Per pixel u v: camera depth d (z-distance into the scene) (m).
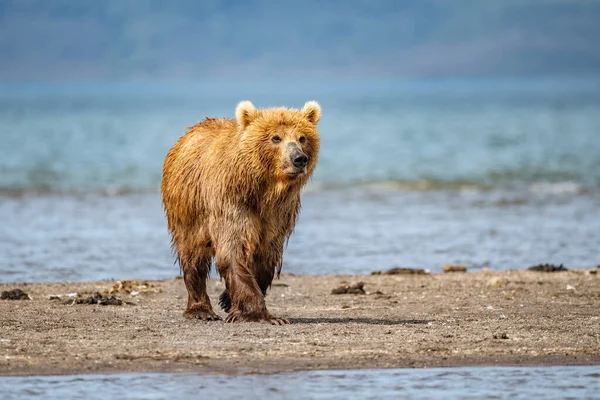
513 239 53.03
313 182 85.50
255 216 29.22
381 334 28.20
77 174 91.19
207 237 30.17
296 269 44.44
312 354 25.98
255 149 28.66
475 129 175.00
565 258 47.41
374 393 23.11
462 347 26.81
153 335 27.89
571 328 29.16
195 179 30.08
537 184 82.81
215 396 22.75
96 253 47.88
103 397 22.66
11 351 26.06
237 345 26.70
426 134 160.00
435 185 83.00
